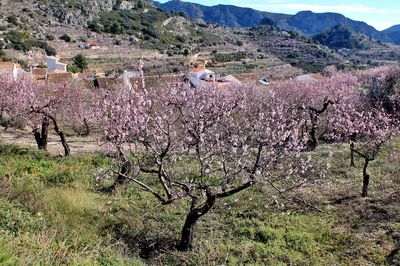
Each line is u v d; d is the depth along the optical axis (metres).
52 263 7.48
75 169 19.33
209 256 11.48
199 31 180.50
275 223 13.99
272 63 122.94
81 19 147.25
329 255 12.01
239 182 16.62
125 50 125.19
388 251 12.09
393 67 46.38
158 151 12.91
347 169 19.78
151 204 15.28
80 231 11.86
